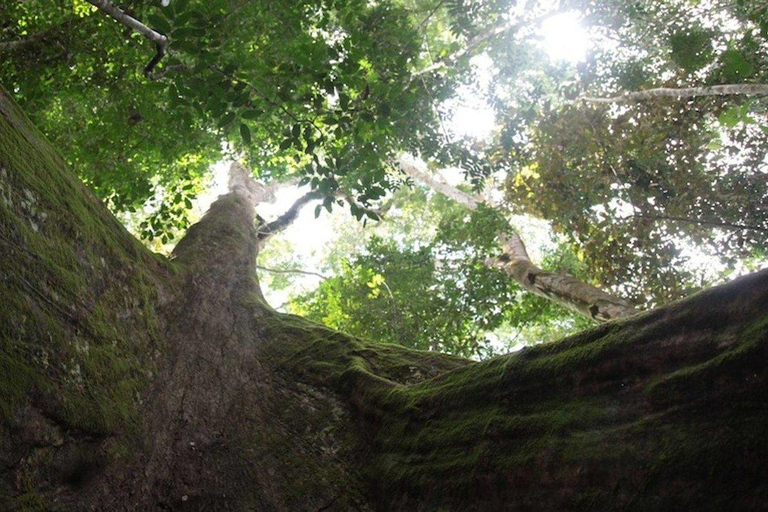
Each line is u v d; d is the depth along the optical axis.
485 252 12.18
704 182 9.45
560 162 10.62
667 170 9.83
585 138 10.42
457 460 3.14
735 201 9.27
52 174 3.87
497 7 10.28
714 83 9.04
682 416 2.36
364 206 5.84
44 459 2.97
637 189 10.19
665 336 2.61
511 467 2.82
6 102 3.83
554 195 10.77
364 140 6.61
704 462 2.16
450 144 9.66
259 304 6.21
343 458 3.96
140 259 4.88
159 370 4.29
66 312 3.42
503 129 10.60
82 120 9.88
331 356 5.09
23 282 3.13
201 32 4.81
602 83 10.30
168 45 4.72
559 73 11.05
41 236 3.44
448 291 12.34
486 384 3.38
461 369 3.77
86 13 8.73
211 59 4.94
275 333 5.63
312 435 4.22
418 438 3.54
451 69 10.19
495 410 3.20
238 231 8.05
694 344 2.48
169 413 4.10
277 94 5.87
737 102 9.05
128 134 9.41
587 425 2.69
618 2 10.12
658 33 9.88
